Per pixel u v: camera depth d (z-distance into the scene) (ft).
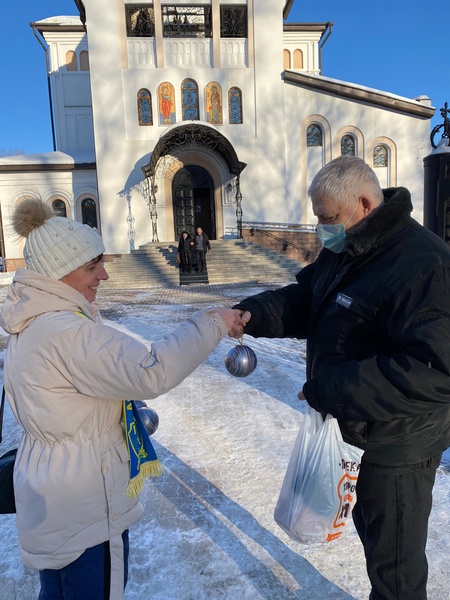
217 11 58.03
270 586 6.61
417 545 4.87
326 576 6.78
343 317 4.81
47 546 4.14
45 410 4.00
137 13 61.00
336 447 5.06
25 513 4.17
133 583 6.70
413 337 4.12
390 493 4.79
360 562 7.06
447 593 6.30
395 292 4.36
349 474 5.04
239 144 60.03
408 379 4.03
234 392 14.61
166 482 9.37
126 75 57.82
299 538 5.26
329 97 61.41
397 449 4.64
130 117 58.44
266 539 7.59
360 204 4.82
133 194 59.16
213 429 11.85
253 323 6.07
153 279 49.37
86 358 3.91
